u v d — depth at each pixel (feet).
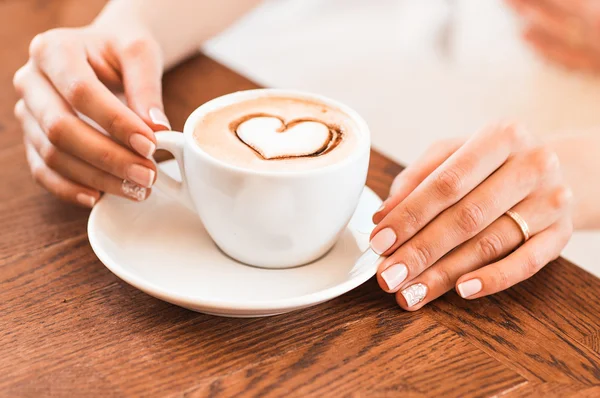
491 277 1.76
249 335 1.66
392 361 1.62
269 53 5.49
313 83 4.99
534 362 1.64
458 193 1.74
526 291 1.82
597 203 2.29
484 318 1.74
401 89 4.81
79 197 1.90
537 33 3.94
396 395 1.56
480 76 4.35
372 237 1.75
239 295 1.69
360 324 1.70
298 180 1.65
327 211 1.71
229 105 1.86
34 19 2.79
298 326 1.69
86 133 1.83
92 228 1.76
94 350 1.61
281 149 1.72
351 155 1.70
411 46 5.41
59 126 1.83
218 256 1.80
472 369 1.62
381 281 1.73
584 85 3.87
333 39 5.70
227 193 1.68
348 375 1.59
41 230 1.89
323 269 1.77
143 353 1.61
